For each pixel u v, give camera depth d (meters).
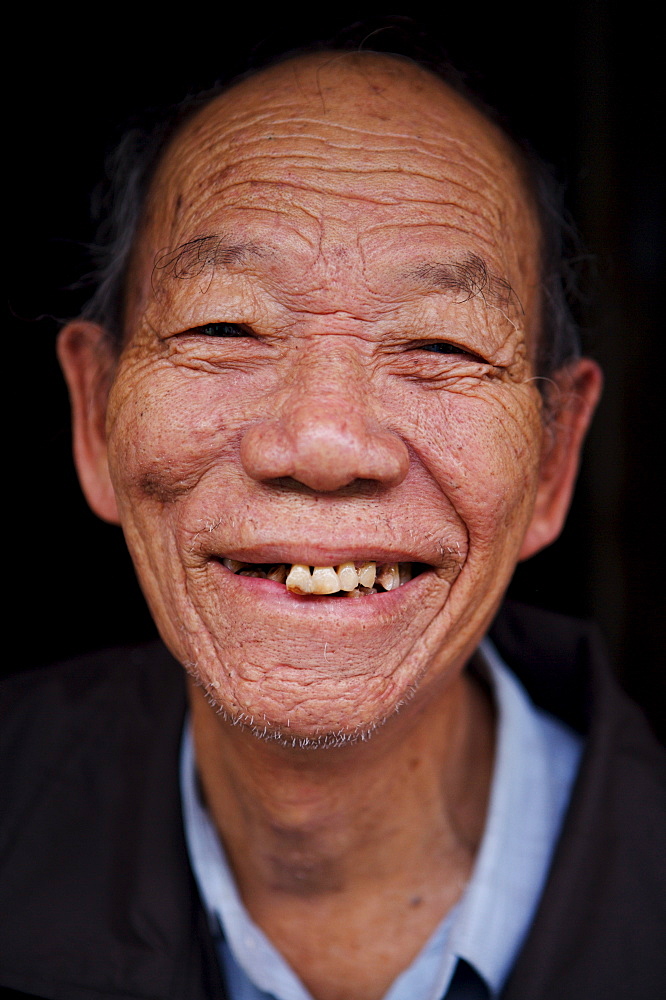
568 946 1.14
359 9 1.38
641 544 2.48
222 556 0.98
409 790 1.19
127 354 1.11
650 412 2.39
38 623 2.96
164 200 1.16
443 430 1.00
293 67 1.14
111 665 1.62
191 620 1.03
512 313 1.08
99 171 2.18
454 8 1.66
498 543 1.06
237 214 1.01
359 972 1.23
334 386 0.94
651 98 2.24
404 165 1.04
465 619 1.07
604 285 2.31
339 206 1.00
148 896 1.24
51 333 2.34
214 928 1.26
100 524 2.96
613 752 1.30
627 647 2.52
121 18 2.02
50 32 2.14
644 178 2.27
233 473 0.98
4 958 1.25
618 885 1.19
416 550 0.98
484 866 1.23
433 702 1.16
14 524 2.89
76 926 1.25
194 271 1.00
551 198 1.32
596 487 2.49
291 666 0.95
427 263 0.99
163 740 1.35
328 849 1.17
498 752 1.30
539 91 2.07
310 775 1.09
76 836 1.36
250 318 0.98
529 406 1.11
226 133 1.08
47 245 2.27
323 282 0.97
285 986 1.19
